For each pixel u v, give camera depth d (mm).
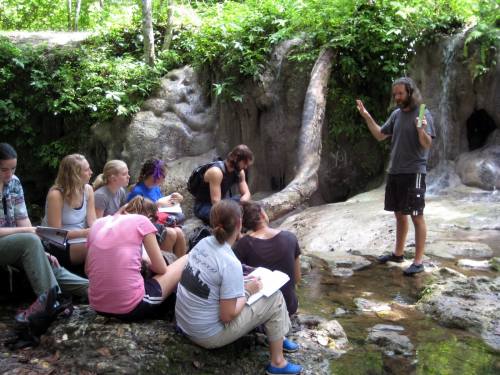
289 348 2916
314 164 7273
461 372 2725
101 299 2875
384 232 5559
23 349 2883
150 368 2615
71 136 10578
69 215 3588
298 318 3324
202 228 3826
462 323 3334
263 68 8641
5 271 3594
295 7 8758
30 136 11023
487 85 6840
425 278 4297
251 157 4488
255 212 3127
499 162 6730
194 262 2727
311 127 7434
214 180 4418
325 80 7797
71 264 3668
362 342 3107
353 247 5445
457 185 6980
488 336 3156
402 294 4008
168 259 3424
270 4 9172
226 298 2604
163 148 9570
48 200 3533
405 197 4418
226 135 9398
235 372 2709
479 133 7457
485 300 3641
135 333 2799
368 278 4414
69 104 10203
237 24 9445
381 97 8094
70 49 11188
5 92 11023
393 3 7594
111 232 2928
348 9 8109
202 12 11570
